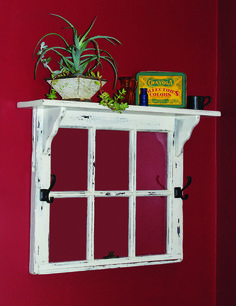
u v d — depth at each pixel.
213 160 2.22
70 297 1.87
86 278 1.91
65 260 1.83
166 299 2.10
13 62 1.75
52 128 1.68
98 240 1.91
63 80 1.66
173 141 2.05
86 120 1.86
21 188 1.78
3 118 1.74
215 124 2.23
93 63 1.91
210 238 2.21
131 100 1.86
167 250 2.04
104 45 1.94
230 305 2.12
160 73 1.99
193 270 2.17
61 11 1.85
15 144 1.76
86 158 1.89
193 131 2.19
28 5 1.78
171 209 2.04
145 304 2.04
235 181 2.11
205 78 2.21
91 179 1.88
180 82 2.01
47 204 1.78
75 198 1.86
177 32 2.13
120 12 1.99
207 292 2.20
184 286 2.14
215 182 2.22
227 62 2.18
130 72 2.01
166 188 2.06
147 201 2.02
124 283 2.00
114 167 1.95
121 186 1.96
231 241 2.13
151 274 2.06
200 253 2.19
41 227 1.77
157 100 1.98
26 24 1.78
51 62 1.83
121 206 1.96
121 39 1.99
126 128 1.94
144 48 2.04
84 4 1.90
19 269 1.77
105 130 1.93
